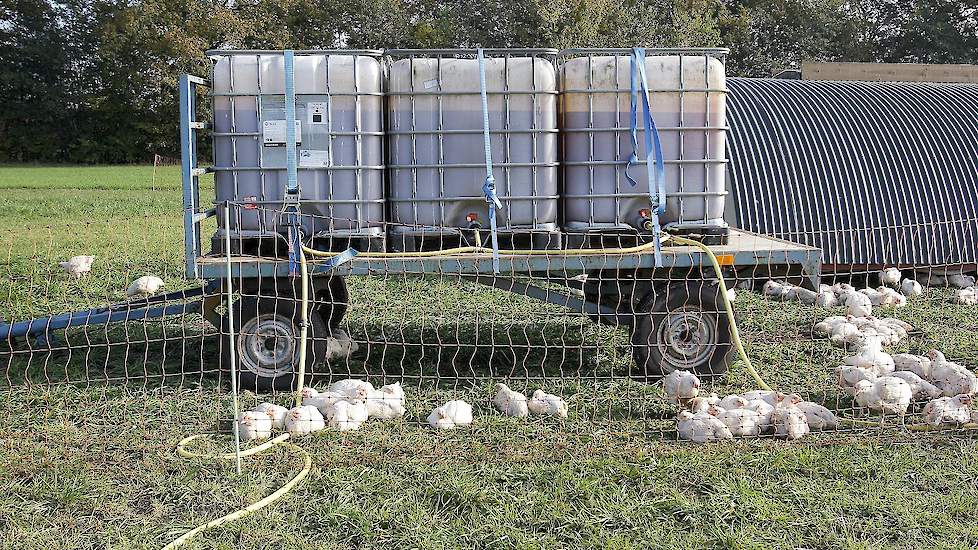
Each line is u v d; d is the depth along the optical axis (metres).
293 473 5.24
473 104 6.56
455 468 5.26
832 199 11.14
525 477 5.17
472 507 4.80
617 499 4.87
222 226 6.59
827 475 5.22
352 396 6.14
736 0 51.28
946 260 11.10
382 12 48.41
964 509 4.75
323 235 6.55
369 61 6.53
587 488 4.97
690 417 5.80
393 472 5.25
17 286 11.12
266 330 6.78
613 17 34.66
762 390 6.75
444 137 6.59
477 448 5.55
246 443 5.67
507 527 4.57
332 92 6.46
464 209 6.68
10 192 27.16
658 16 36.91
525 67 6.59
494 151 6.63
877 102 12.41
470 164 6.61
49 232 16.47
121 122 52.31
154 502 4.87
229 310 5.75
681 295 6.92
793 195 11.12
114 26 49.50
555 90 6.71
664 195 6.73
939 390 6.68
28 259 13.16
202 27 48.81
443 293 10.15
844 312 9.62
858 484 5.08
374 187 6.61
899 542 4.45
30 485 5.09
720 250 6.77
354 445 5.66
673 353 7.05
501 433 5.91
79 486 5.02
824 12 50.62
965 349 8.18
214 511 4.79
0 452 5.48
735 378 7.18
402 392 6.34
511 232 6.68
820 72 18.56
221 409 6.36
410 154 6.61
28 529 4.58
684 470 5.23
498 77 6.58
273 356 6.81
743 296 10.30
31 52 52.66
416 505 4.80
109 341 8.23
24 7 53.69
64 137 53.03
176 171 41.00
